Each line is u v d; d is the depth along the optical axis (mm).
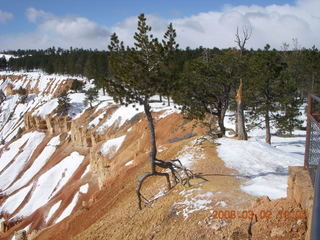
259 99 28391
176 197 11828
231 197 10391
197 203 10477
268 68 26141
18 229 45156
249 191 10898
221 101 26531
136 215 12812
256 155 17047
